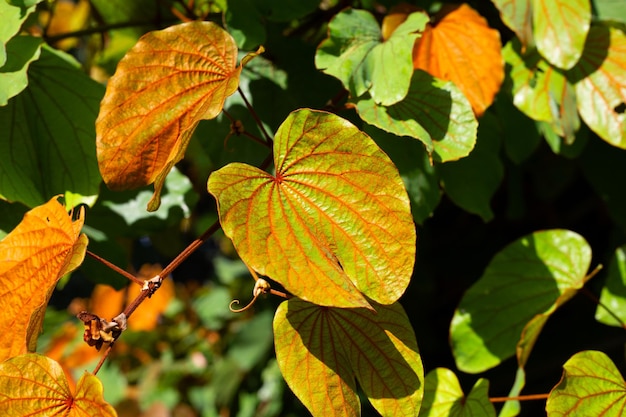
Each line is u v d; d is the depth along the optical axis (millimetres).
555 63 683
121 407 1459
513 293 692
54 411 572
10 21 634
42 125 670
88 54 886
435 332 894
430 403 652
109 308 1182
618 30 701
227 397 1147
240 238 572
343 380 597
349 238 585
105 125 621
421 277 847
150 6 767
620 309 693
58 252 601
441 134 640
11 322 596
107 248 700
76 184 670
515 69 704
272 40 718
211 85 624
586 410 625
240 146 696
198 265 1817
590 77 697
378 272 583
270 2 688
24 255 597
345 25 658
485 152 708
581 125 740
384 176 583
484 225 898
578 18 683
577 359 627
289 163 591
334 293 567
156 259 1419
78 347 1191
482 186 707
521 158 732
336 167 588
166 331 1329
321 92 710
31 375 571
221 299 1373
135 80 620
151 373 1355
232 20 685
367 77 639
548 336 858
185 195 701
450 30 688
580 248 688
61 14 902
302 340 596
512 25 679
